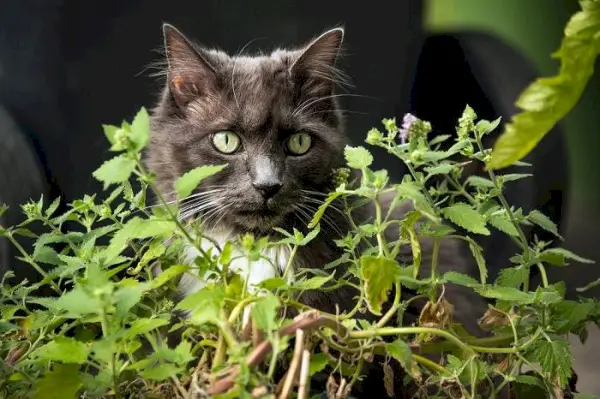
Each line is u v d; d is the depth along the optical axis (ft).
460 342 2.48
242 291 2.41
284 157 3.03
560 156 3.65
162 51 3.33
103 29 3.70
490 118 3.62
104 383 2.33
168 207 2.39
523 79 3.66
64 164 3.68
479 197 2.71
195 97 3.09
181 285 2.89
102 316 2.29
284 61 3.12
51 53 3.68
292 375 2.31
